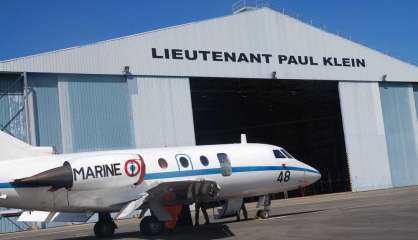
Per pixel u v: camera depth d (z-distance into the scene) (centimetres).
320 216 1855
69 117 2597
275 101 4294
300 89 3828
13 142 1579
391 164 3762
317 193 4853
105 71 2708
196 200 1698
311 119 4862
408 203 2123
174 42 2944
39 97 2542
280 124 5075
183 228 1803
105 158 1588
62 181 1495
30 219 1709
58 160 1587
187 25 3000
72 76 2634
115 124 2712
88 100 2659
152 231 1593
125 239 1537
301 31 3450
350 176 3559
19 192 1513
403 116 3909
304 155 5059
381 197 2697
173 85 2911
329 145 4769
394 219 1584
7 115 2486
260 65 3238
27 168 1545
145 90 2819
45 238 1859
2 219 2433
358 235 1290
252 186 1922
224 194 1870
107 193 1589
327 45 3562
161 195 1534
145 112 2800
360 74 3703
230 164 1856
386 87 3866
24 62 2500
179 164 1745
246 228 1638
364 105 3700
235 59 3144
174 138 2870
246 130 5056
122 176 1603
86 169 1536
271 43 3303
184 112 2923
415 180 3859
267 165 1953
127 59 2781
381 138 3744
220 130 4947
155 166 1691
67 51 2617
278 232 1459
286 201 3331
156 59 2870
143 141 2773
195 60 3000
